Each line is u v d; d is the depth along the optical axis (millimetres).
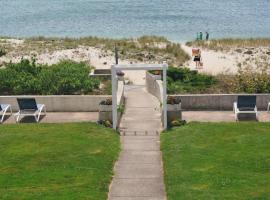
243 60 51844
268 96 29922
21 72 34562
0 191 19062
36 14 97875
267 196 18266
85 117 29328
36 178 20266
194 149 23344
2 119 28625
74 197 18422
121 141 25328
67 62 39500
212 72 45062
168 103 27750
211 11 100750
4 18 94500
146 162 22406
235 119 28453
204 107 30359
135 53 55594
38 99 30328
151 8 103625
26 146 23984
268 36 75250
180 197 18422
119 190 19469
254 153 22609
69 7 105562
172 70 35750
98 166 21531
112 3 110688
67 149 23578
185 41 69438
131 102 32156
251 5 108250
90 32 79250
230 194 18469
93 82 33906
